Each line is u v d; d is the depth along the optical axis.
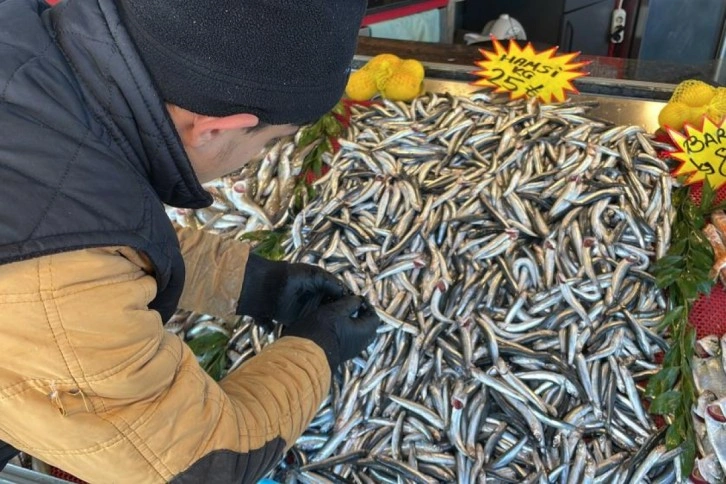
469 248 1.38
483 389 1.23
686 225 1.40
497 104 1.74
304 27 0.64
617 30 3.56
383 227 1.44
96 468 0.67
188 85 0.64
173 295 0.80
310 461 1.21
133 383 0.64
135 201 0.65
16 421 0.64
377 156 1.57
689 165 1.49
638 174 1.51
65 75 0.64
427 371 1.27
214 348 1.33
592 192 1.44
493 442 1.19
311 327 1.02
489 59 1.85
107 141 0.65
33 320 0.59
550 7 3.53
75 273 0.60
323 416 1.25
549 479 1.14
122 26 0.63
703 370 1.23
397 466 1.18
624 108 1.75
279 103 0.67
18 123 0.60
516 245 1.39
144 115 0.65
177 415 0.68
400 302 1.33
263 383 0.83
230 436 0.73
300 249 1.43
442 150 1.58
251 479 0.76
